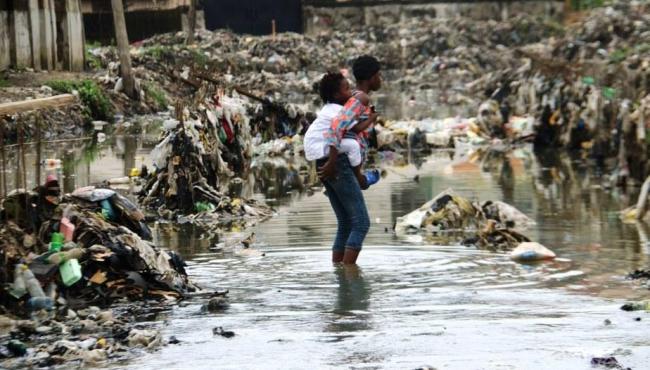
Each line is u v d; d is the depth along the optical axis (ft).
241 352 56.29
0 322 63.57
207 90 140.67
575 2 415.44
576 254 83.30
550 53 270.67
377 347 56.80
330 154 79.20
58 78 229.04
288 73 348.59
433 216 97.04
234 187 128.16
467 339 58.18
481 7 442.91
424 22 425.28
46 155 161.27
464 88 300.61
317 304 67.77
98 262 70.54
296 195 121.29
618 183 124.36
